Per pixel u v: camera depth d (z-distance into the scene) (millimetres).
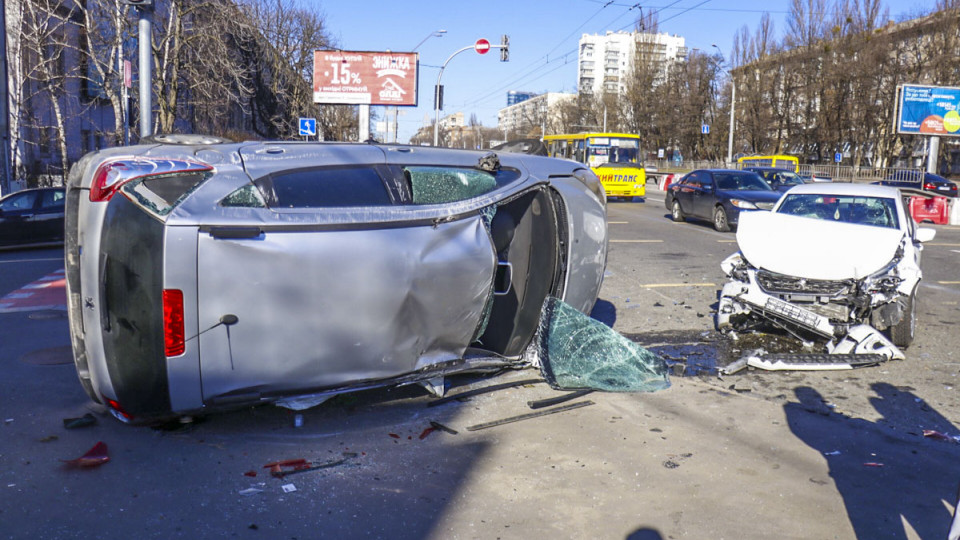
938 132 36281
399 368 4730
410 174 4879
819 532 3529
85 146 28891
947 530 3559
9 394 5293
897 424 5051
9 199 14945
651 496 3869
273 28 39938
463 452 4414
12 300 9172
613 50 154750
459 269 4832
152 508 3631
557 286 5719
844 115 59406
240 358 4227
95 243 4133
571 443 4566
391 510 3682
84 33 26594
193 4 25781
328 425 4785
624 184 30266
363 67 36469
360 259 4434
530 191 5652
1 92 20938
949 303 9641
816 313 6777
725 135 73438
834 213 8438
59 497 3717
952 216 22922
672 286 10594
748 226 7844
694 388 5789
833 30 58938
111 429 4625
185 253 4039
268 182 4359
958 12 49906
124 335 4090
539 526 3547
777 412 5246
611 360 5887
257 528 3467
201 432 4598
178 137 4922
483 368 5371
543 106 153750
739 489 3967
